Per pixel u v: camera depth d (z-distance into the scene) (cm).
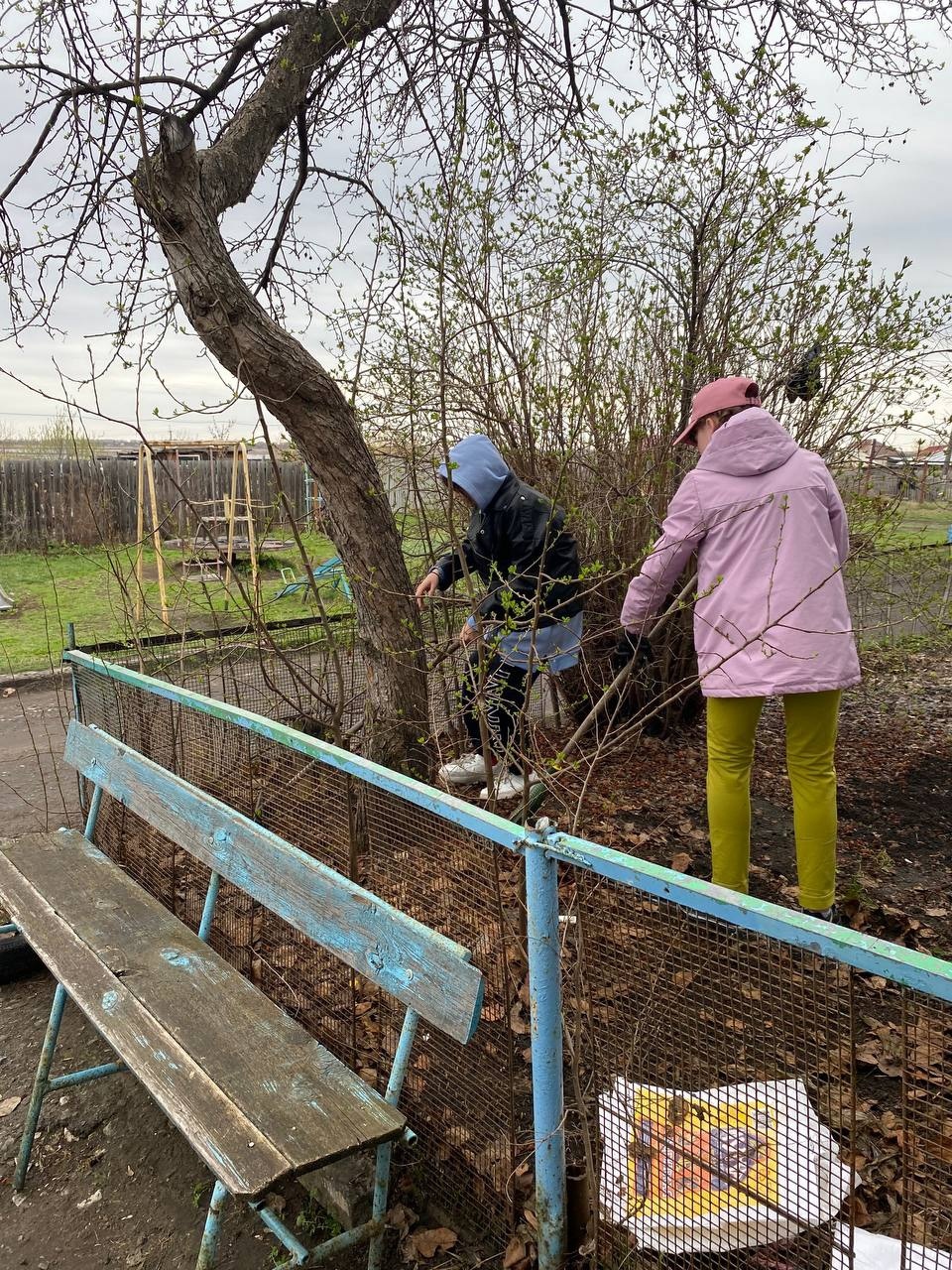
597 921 184
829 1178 151
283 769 271
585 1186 178
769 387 417
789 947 156
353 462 361
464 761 366
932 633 498
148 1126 255
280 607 839
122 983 233
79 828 438
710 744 292
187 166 335
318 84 439
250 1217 220
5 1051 289
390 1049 230
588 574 309
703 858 362
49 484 1504
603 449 429
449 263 351
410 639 379
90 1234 220
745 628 272
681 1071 175
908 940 308
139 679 330
